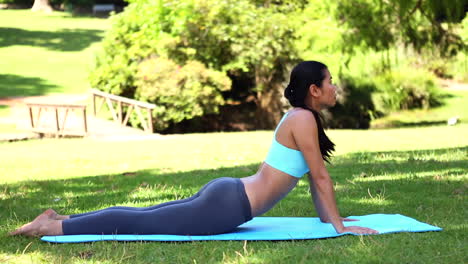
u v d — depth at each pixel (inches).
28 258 151.2
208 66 745.6
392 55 803.4
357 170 307.9
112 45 775.1
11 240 169.0
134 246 159.6
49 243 164.2
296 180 173.8
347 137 548.7
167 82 687.1
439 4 644.7
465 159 331.3
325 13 679.7
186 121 756.0
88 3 2017.7
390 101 783.7
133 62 748.0
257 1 810.8
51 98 890.1
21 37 1434.5
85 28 1621.6
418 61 826.2
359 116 784.3
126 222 169.9
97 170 370.3
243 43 738.8
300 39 724.7
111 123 687.1
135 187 279.6
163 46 735.1
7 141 591.5
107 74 740.0
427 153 370.9
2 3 2063.2
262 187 170.7
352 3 656.4
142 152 466.6
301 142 167.5
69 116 735.1
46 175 348.5
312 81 170.1
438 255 144.8
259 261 144.1
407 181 261.1
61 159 431.2
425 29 668.7
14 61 1177.4
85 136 605.9
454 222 182.9
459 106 865.5
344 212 206.7
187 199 172.7
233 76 824.3
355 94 773.3
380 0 650.2
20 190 276.8
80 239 165.8
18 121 709.3
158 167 374.6
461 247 151.9
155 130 728.3
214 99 712.4
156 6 751.7
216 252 153.9
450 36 674.2
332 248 153.6
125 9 801.6
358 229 169.5
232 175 309.6
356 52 692.1
